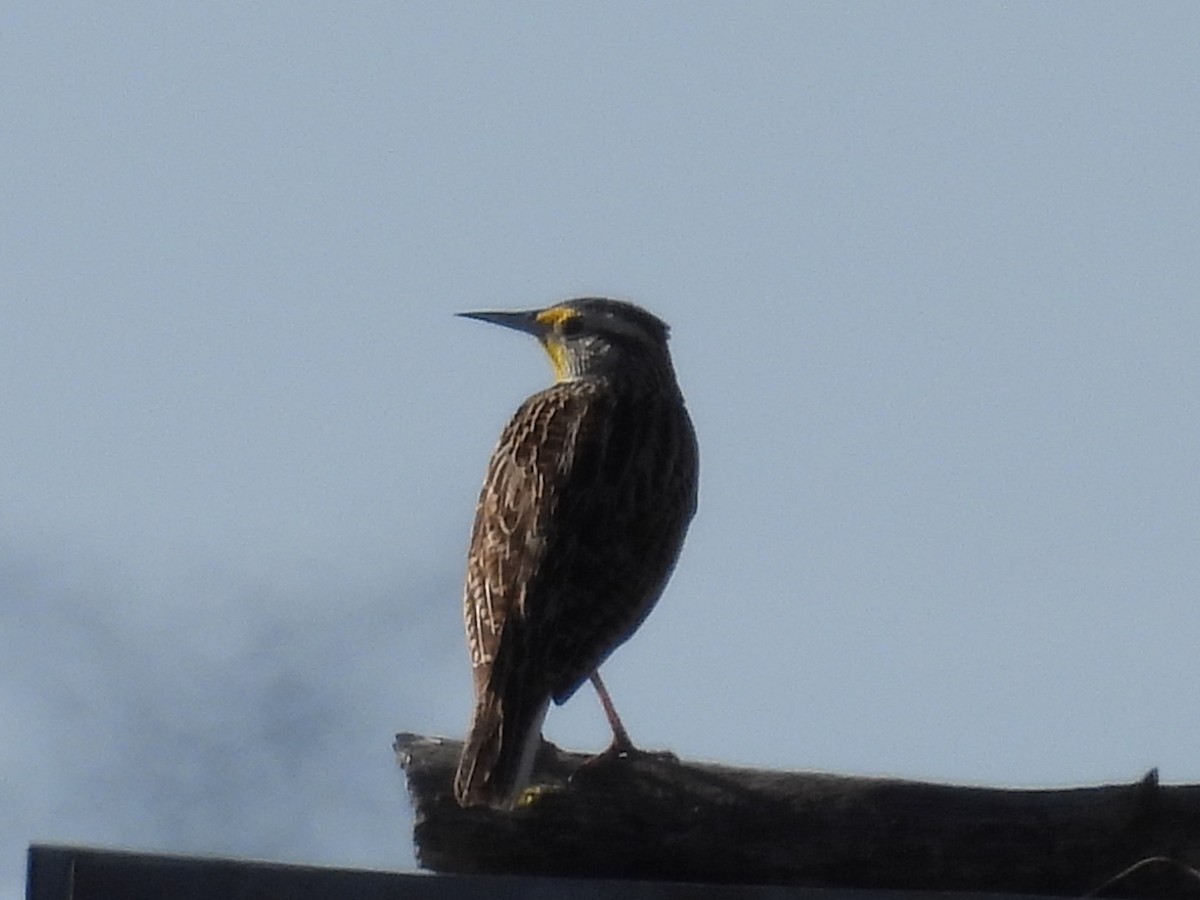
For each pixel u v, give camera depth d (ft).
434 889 30.89
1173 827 32.73
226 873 30.48
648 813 32.99
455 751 34.42
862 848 32.68
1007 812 32.73
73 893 30.22
